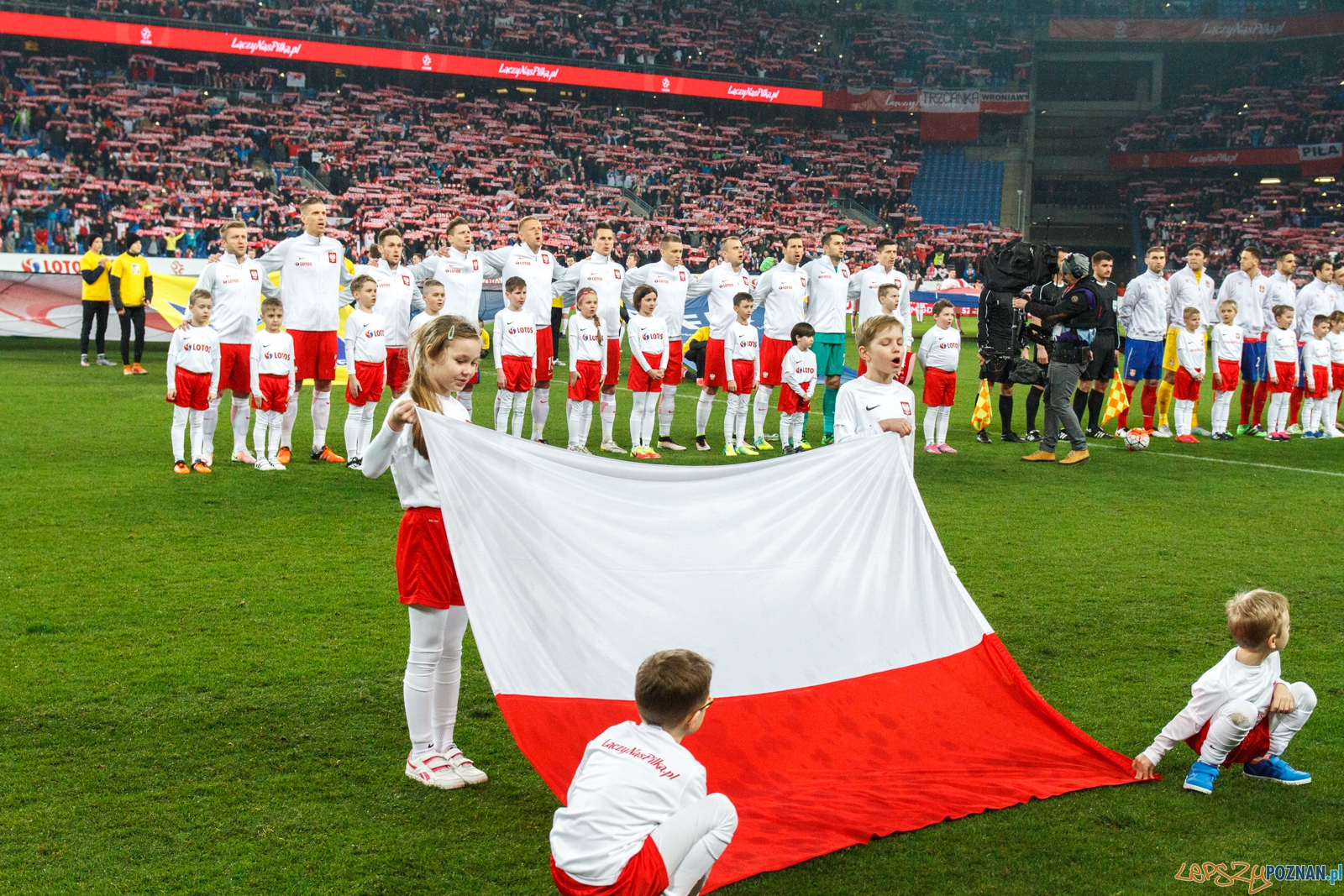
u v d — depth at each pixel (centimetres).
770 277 1155
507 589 381
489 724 460
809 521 448
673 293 1124
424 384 402
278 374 961
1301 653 550
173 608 588
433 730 411
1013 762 416
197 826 366
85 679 488
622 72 3856
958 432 1320
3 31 3153
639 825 280
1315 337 1300
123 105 3394
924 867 346
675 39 4200
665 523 421
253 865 342
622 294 1161
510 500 392
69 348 1920
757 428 1180
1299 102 4091
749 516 438
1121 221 4372
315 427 1030
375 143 3616
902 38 4431
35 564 659
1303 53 4238
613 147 3941
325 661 518
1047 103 4394
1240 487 980
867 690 432
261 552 701
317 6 3775
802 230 3788
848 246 3681
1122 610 618
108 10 3341
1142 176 4316
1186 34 4150
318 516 796
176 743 429
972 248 3862
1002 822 376
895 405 477
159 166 3253
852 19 4462
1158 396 1368
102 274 1677
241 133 3484
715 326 1149
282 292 1011
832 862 348
